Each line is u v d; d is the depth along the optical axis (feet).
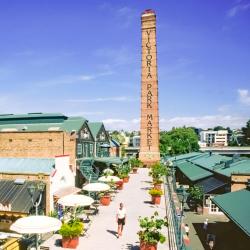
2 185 70.90
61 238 55.42
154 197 86.12
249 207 65.46
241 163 118.11
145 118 209.97
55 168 79.87
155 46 210.59
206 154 189.57
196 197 107.76
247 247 73.05
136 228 62.23
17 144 114.21
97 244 52.54
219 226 94.38
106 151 176.04
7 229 63.82
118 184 109.81
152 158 205.98
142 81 211.20
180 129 346.95
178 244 46.73
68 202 58.54
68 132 119.85
